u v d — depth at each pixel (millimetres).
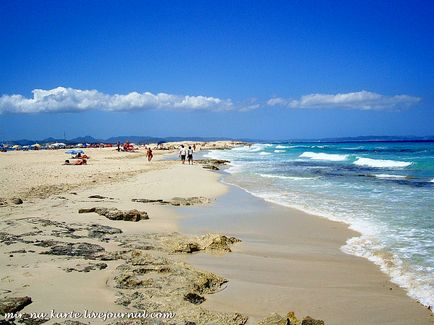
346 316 6160
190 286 6785
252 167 39406
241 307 6367
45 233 10445
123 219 12906
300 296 6914
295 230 12281
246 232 12117
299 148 102000
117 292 6398
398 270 8273
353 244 10461
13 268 7402
